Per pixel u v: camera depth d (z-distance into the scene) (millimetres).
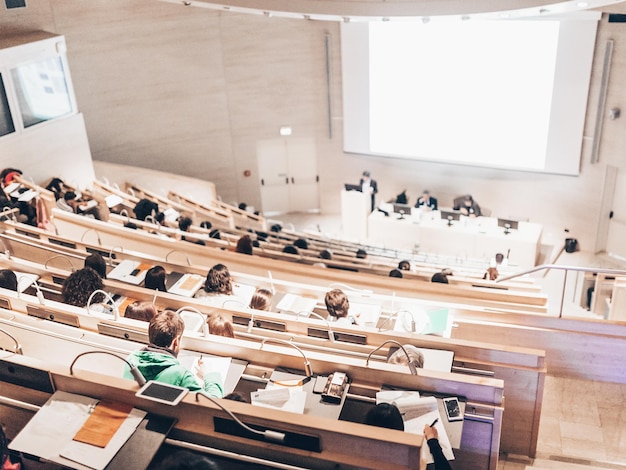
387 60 14312
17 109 11000
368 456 3402
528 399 5414
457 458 4762
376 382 4520
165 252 8273
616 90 12344
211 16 14148
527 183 14055
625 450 5922
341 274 7465
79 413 3621
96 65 13570
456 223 13195
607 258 13617
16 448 3445
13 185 10297
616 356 6453
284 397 4320
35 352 4996
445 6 9727
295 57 14766
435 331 5824
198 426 3600
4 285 5762
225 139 15305
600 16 12000
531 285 9461
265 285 6461
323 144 15656
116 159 14445
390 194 15641
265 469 3457
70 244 7711
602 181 13180
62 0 12742
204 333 4820
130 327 4984
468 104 14000
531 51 12984
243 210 13977
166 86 14359
